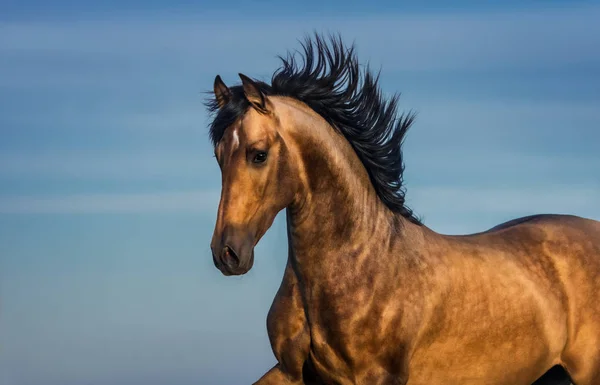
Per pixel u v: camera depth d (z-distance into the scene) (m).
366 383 10.58
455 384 11.19
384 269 10.63
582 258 11.98
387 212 10.98
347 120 10.86
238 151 9.92
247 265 9.80
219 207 9.88
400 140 11.16
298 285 10.78
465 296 11.07
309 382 11.05
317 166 10.39
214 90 10.70
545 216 12.59
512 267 11.53
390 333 10.53
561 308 11.73
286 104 10.43
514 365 11.47
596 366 11.78
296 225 10.52
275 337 10.95
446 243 11.35
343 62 11.00
